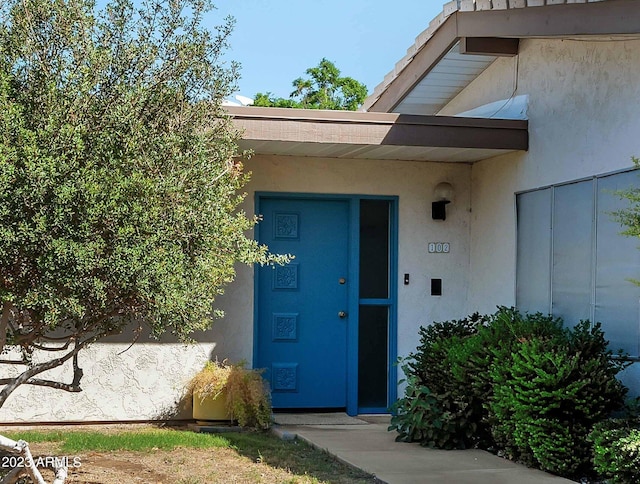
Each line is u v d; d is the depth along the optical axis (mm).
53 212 4578
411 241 9547
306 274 9430
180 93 5492
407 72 10273
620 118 6828
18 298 4746
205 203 5297
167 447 7141
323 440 7547
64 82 5023
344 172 9391
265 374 9281
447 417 7109
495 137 8391
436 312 9578
